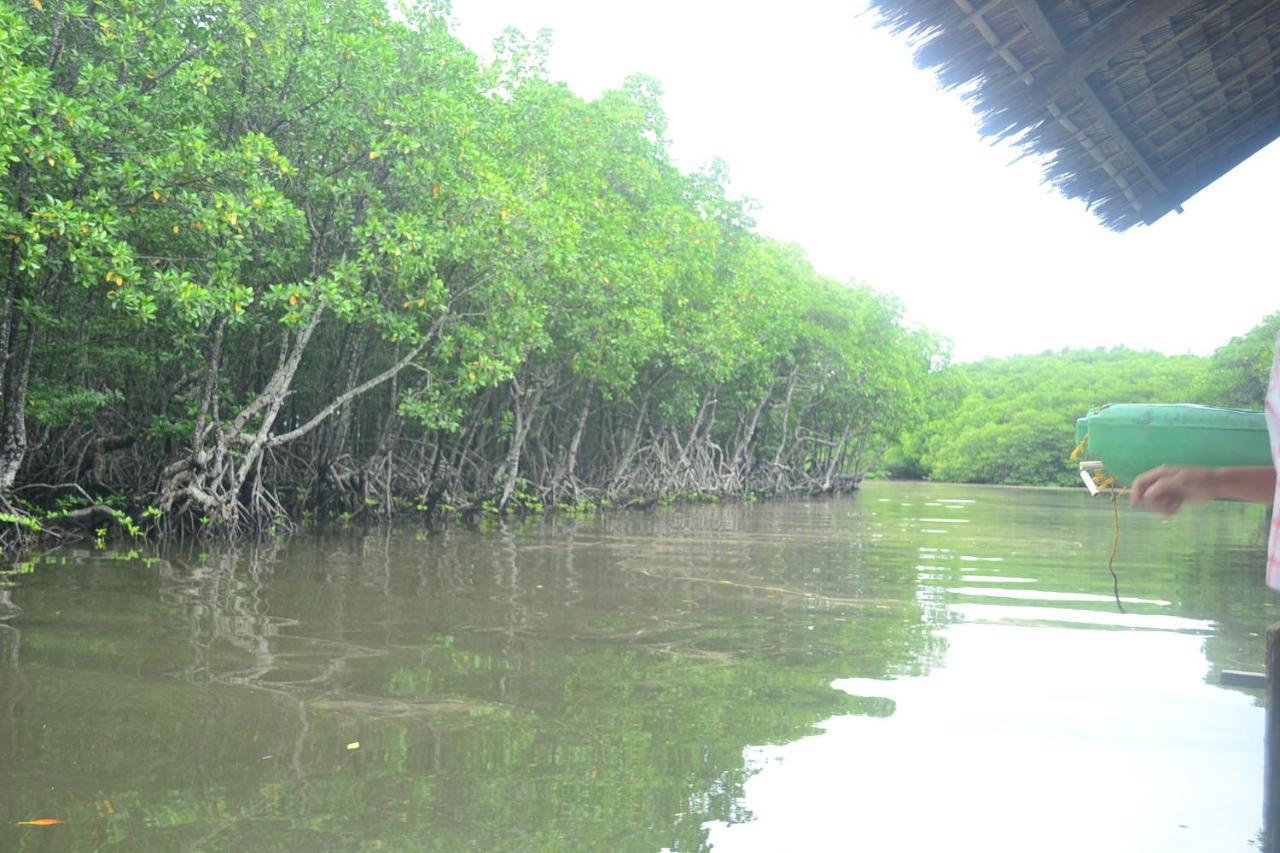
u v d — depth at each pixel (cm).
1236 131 559
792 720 627
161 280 1283
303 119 1545
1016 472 7562
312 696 658
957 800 492
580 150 2489
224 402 1905
